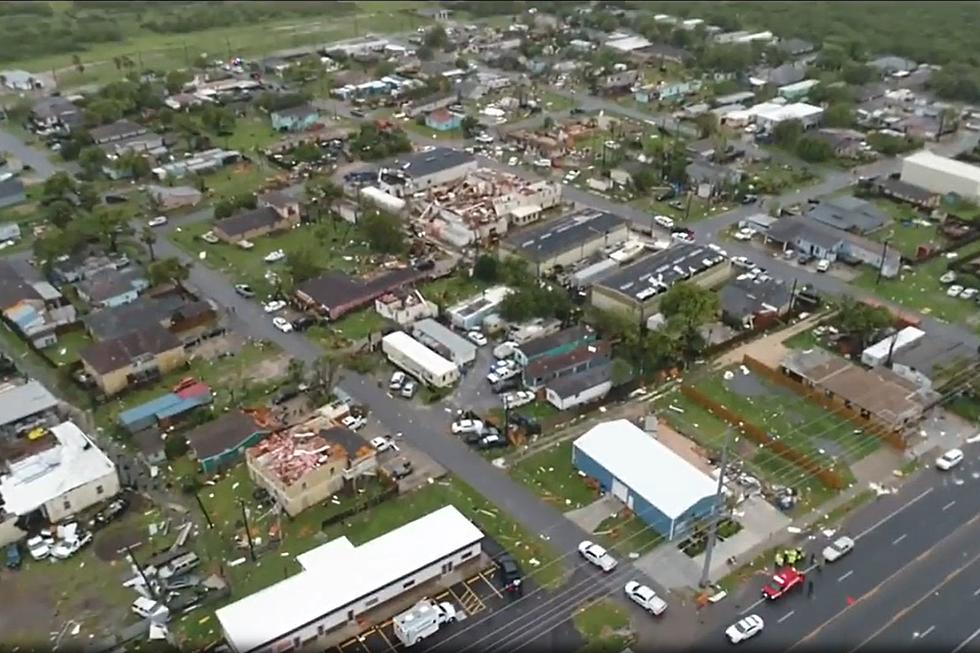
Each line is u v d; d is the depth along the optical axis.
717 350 97.50
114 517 75.38
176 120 172.88
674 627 64.50
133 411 86.38
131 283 108.94
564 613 65.88
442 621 64.88
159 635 63.78
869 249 116.44
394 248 119.44
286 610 63.25
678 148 151.38
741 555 70.75
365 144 159.12
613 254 117.19
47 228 128.12
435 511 73.75
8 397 87.75
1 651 63.16
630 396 90.75
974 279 111.31
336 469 77.31
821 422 86.12
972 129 170.50
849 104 177.00
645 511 73.50
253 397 90.31
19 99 187.25
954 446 82.75
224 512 75.88
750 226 126.75
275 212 128.50
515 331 100.69
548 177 147.88
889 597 66.75
